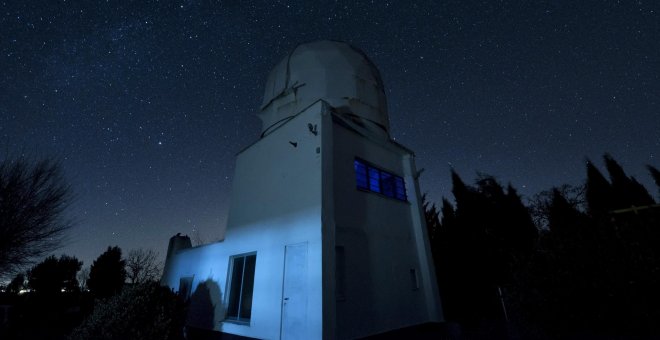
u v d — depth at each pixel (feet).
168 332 21.99
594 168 62.39
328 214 25.03
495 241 47.75
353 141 33.09
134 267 82.53
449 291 42.09
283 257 26.32
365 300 25.98
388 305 27.73
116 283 67.41
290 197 28.25
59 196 36.99
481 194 56.18
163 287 25.53
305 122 30.09
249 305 28.68
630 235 17.22
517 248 45.73
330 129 28.99
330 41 42.93
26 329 41.09
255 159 35.19
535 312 18.17
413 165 39.11
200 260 38.24
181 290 39.68
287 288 24.80
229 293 31.37
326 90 36.94
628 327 15.33
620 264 16.24
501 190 56.18
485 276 41.93
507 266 41.68
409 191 37.35
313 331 21.44
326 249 23.57
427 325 30.48
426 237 34.91
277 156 31.86
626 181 61.93
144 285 24.32
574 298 16.92
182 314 24.61
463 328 29.55
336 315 23.49
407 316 29.04
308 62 39.47
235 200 36.04
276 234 28.04
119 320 20.74
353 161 31.83
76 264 67.87
